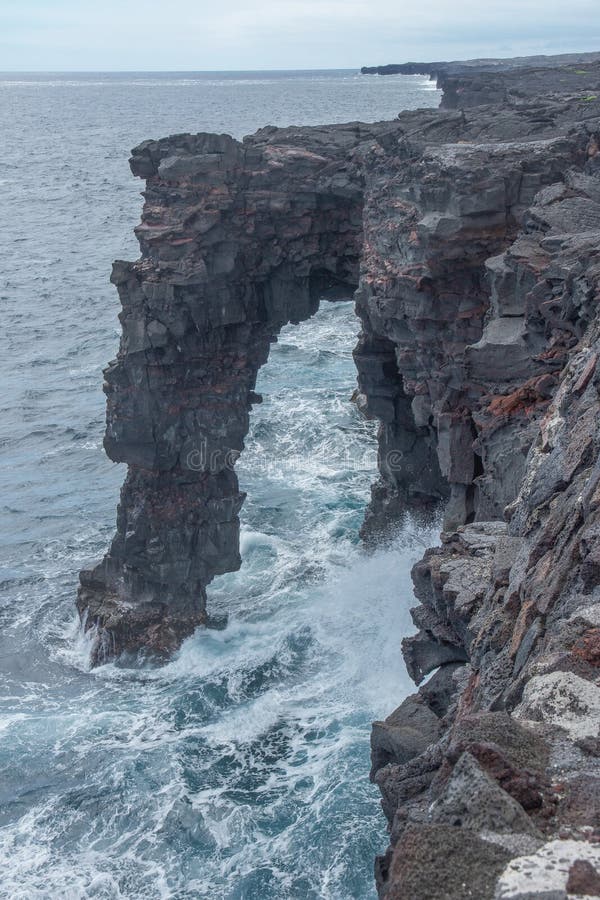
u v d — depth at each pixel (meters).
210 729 50.38
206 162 58.12
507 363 35.47
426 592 23.80
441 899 7.23
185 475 62.31
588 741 9.15
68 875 39.59
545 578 14.84
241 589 65.31
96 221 192.50
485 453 34.81
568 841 7.78
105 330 116.88
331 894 37.31
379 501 69.12
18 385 99.19
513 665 14.27
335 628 59.81
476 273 45.38
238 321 62.09
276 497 77.31
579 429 18.33
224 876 38.91
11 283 139.50
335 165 60.53
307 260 64.50
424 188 44.69
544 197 39.06
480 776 8.39
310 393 97.06
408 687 52.97
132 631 59.38
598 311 26.30
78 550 69.38
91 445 85.62
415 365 51.41
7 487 78.50
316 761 46.41
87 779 45.97
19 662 57.59
